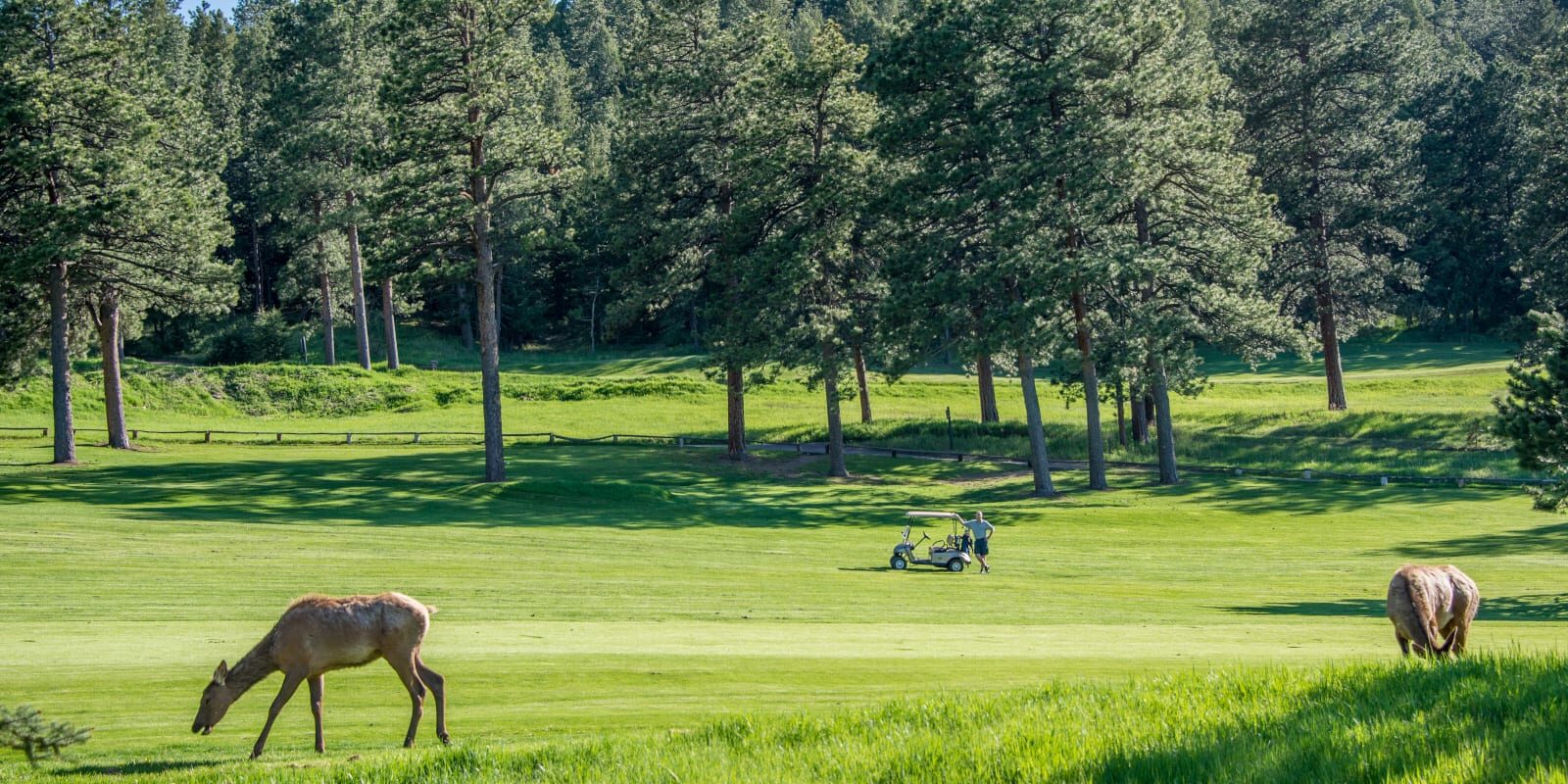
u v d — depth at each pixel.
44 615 31.97
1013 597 39.06
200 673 24.55
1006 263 70.69
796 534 59.47
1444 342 146.00
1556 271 89.94
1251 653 26.08
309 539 49.72
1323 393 113.62
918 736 14.59
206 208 88.12
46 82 70.31
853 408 119.06
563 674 24.11
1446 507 69.00
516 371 143.50
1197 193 77.50
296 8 121.62
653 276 90.31
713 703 21.23
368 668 25.23
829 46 81.31
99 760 17.86
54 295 76.38
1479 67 181.00
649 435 109.31
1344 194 102.50
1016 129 70.81
